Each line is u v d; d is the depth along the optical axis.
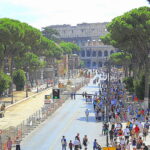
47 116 65.69
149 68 70.75
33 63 112.31
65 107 78.38
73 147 41.50
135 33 66.81
